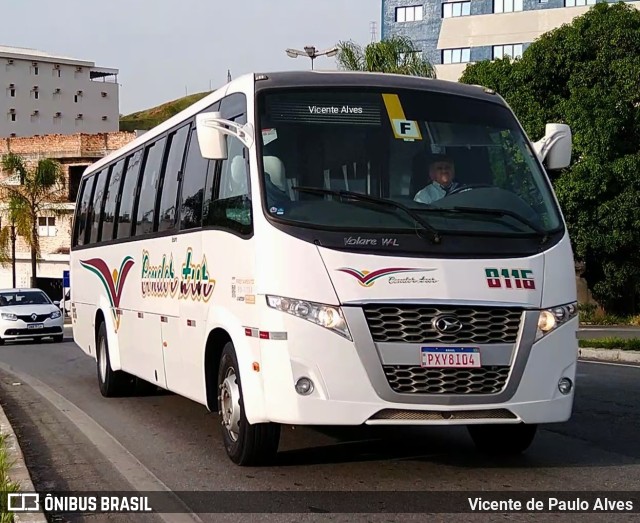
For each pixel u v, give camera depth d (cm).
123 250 1221
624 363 1714
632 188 3416
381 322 700
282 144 766
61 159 6247
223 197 830
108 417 1159
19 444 948
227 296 799
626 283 3644
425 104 813
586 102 3406
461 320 708
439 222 736
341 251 710
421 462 827
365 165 764
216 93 917
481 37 6800
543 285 733
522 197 780
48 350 2502
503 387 716
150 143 1155
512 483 746
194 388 903
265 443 781
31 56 11988
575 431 980
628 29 3462
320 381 696
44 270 6131
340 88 805
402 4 7094
